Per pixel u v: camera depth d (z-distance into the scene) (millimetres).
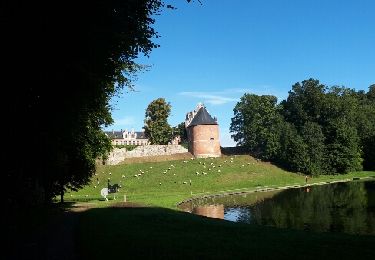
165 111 120688
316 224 29125
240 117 119188
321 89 99812
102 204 38375
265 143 97500
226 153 107750
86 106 22312
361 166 93375
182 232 18391
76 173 36750
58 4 12031
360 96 129375
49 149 20516
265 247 14117
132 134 160375
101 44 14352
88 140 35281
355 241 15180
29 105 15461
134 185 72250
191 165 86750
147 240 15914
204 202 47781
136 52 17344
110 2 13109
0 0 10898
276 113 105375
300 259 12219
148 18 15750
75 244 15602
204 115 101438
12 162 17844
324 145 90062
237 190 63875
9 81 12953
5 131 15125
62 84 15242
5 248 14883
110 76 19125
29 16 11648
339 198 46188
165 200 47250
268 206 41625
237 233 17953
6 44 11852
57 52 13250
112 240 15977
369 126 97250
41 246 15422
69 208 33250
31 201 27000
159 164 88062
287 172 85375
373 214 32938
